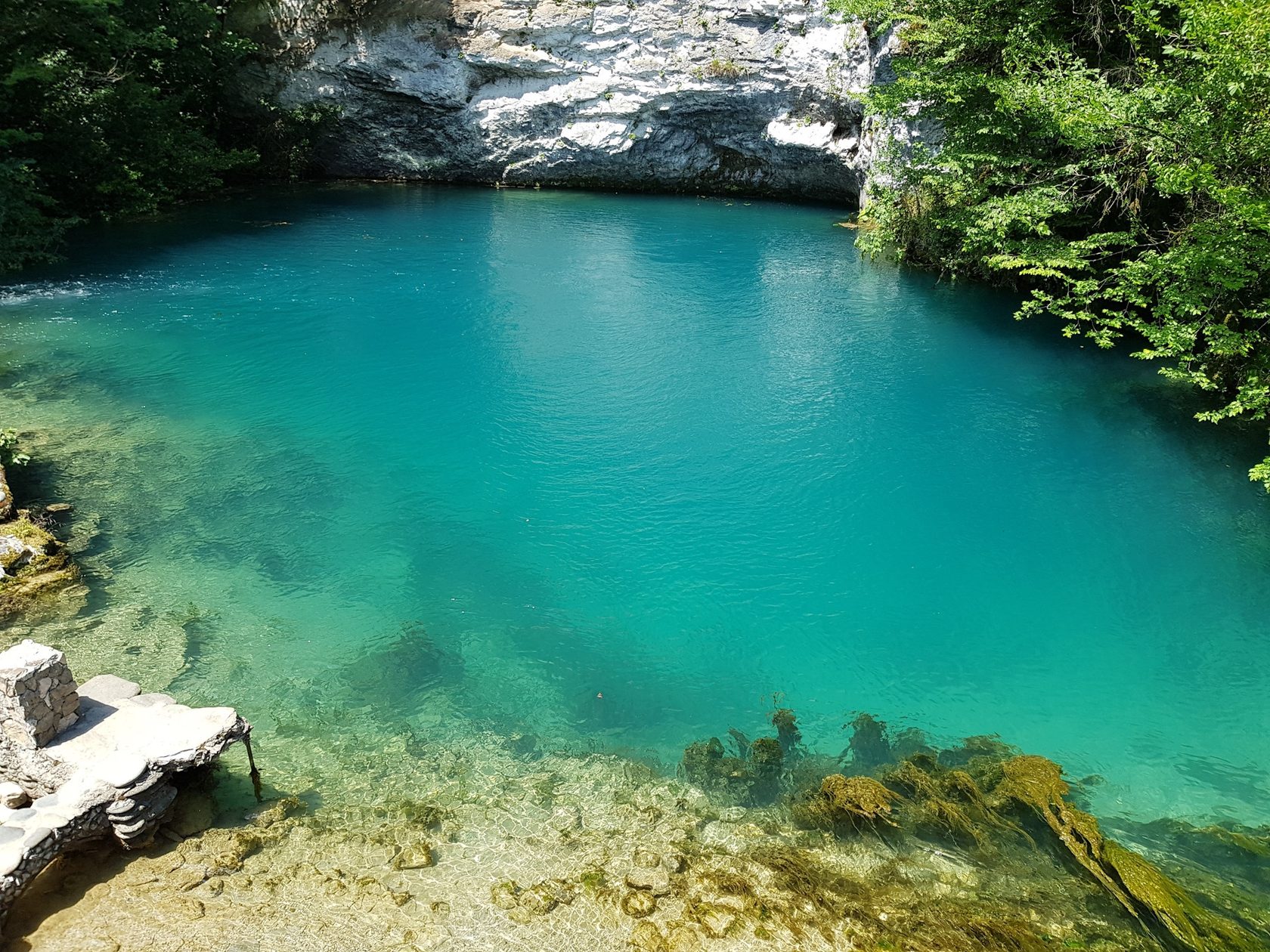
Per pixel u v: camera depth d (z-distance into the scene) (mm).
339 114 28844
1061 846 6574
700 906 5949
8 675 6012
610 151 28891
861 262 21406
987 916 5957
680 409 13711
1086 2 15766
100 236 21812
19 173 19734
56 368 14273
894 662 8727
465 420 13172
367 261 20641
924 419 13500
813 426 13227
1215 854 6602
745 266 21062
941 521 10969
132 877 5977
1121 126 12531
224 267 19812
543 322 17109
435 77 28406
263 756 7223
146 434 12367
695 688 8344
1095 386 14578
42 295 17578
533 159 29766
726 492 11531
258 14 27141
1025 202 14875
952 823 6723
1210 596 9688
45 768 6156
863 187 24859
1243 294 12867
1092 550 10445
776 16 25312
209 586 9266
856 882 6246
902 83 17016
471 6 27531
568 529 10688
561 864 6289
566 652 8719
